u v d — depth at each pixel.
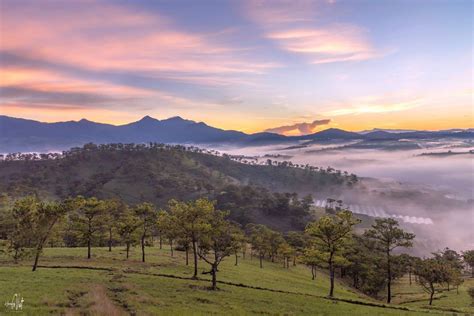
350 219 67.38
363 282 118.00
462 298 89.88
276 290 62.06
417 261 107.81
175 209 69.25
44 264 67.50
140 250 103.69
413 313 51.97
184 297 44.53
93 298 37.34
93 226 86.38
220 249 60.25
